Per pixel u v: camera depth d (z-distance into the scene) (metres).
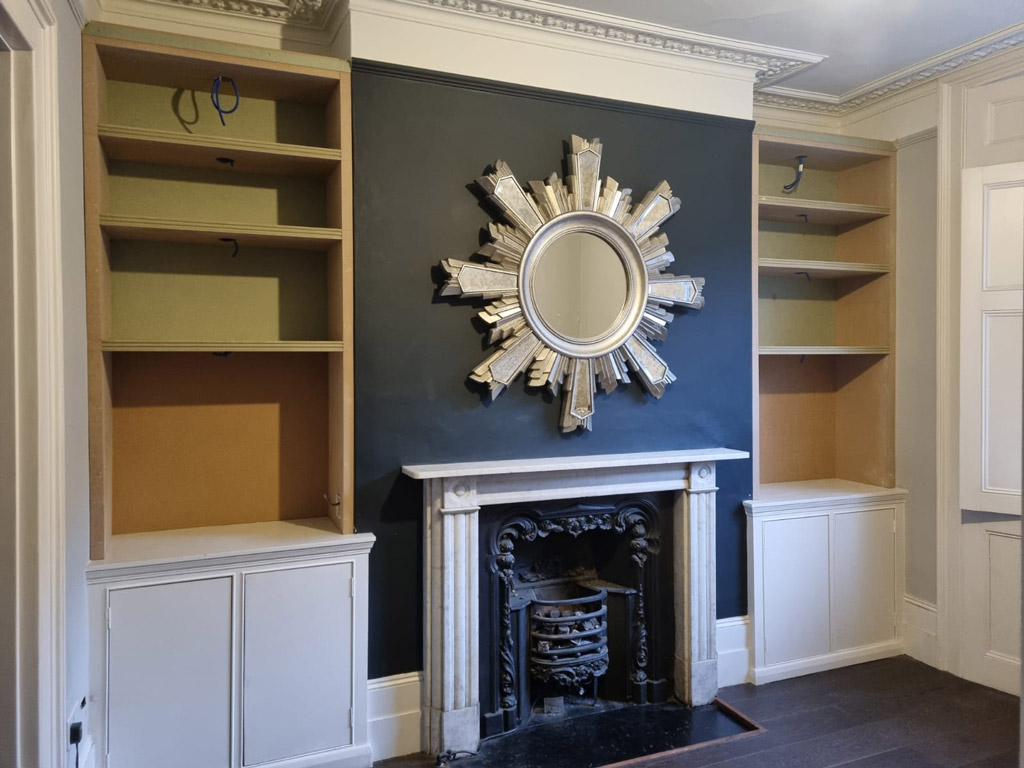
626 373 2.92
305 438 2.78
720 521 3.15
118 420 2.53
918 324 3.39
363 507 2.57
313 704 2.44
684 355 3.08
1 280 1.69
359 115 2.52
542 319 2.76
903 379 3.47
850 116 3.80
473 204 2.70
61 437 1.82
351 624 2.49
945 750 2.60
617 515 2.95
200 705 2.30
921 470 3.40
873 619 3.43
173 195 2.55
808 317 3.74
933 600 3.35
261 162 2.51
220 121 2.59
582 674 2.83
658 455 2.89
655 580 3.02
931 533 3.36
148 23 2.60
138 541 2.44
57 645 1.80
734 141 3.15
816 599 3.30
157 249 2.55
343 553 2.48
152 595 2.23
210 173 2.61
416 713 2.63
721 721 2.84
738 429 3.18
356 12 2.53
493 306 2.70
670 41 2.94
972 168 3.11
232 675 2.33
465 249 2.70
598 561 3.18
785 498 3.26
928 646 3.37
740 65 3.14
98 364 2.22
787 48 3.05
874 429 3.58
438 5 2.61
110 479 2.43
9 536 1.70
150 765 2.24
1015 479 3.00
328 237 2.46
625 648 3.01
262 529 2.60
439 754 2.57
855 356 3.69
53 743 1.78
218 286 2.63
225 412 2.67
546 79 2.81
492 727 2.72
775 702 2.99
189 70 2.38
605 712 2.93
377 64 2.54
